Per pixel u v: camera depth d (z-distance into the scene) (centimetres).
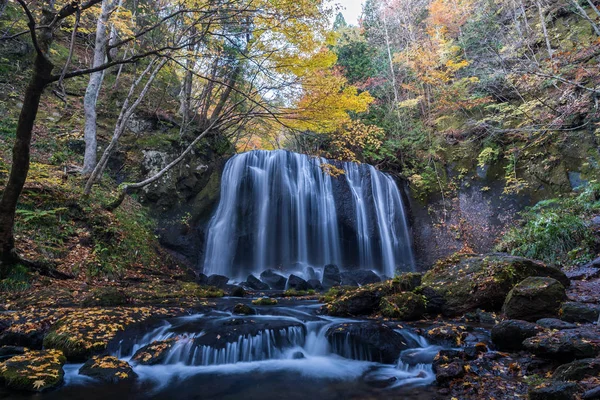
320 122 991
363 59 1989
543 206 1292
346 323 534
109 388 381
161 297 768
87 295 670
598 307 512
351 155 1209
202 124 1483
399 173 1758
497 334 433
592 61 1200
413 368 427
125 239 1009
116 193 1158
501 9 1794
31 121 602
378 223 1544
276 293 985
